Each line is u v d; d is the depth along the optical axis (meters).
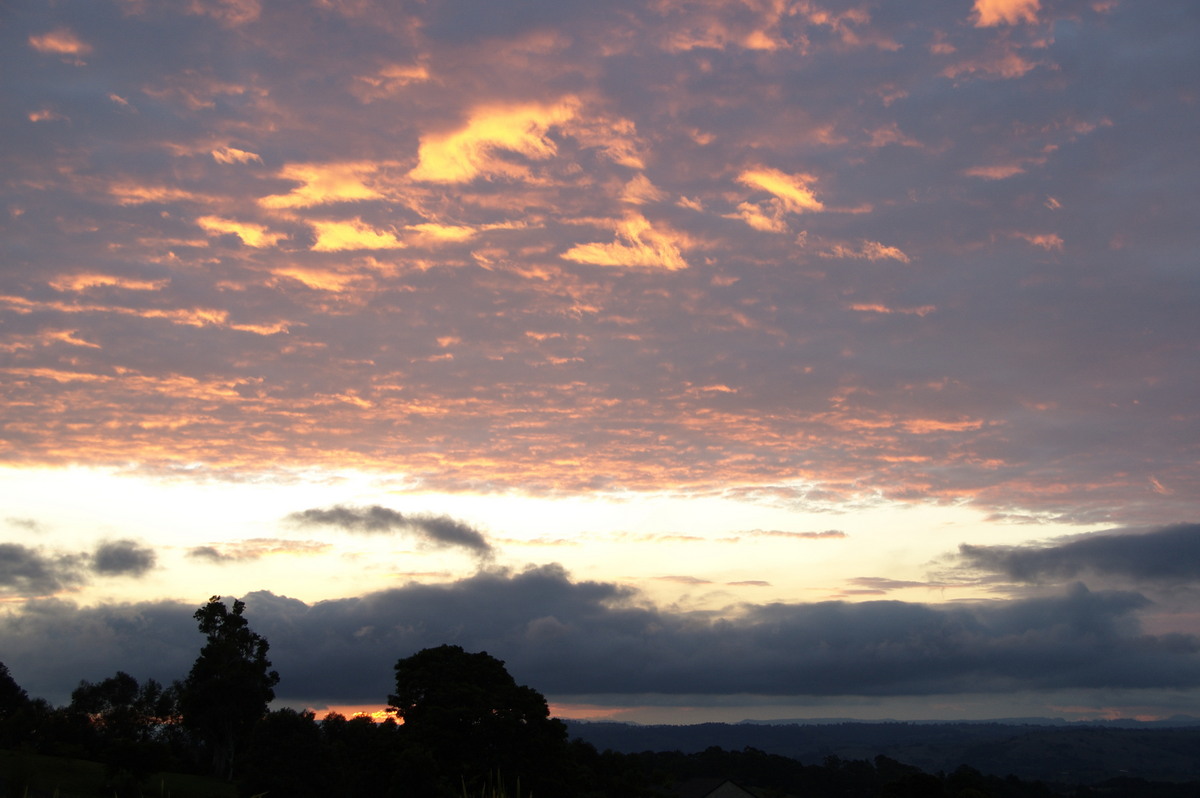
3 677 101.94
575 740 77.25
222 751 81.38
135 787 61.59
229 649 83.12
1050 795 108.69
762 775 117.81
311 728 59.06
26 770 23.42
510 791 47.03
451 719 49.41
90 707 99.75
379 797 48.69
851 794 113.56
